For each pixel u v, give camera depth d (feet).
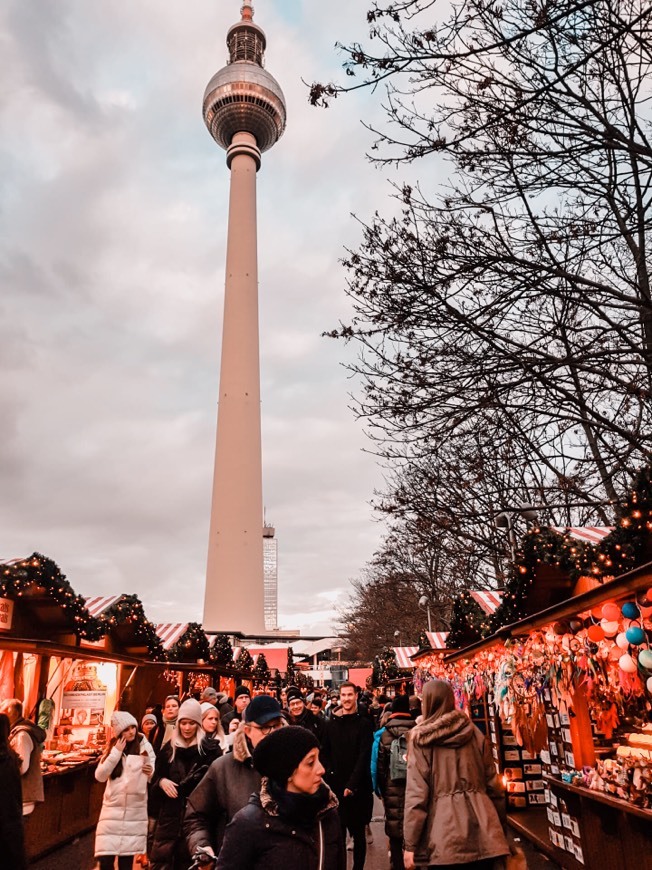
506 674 25.32
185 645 54.39
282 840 7.29
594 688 21.53
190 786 16.22
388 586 99.45
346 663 266.16
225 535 195.62
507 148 15.94
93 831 31.35
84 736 33.88
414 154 15.12
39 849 25.34
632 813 16.99
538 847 24.68
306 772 7.49
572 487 21.93
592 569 16.58
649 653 13.89
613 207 17.04
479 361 16.99
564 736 22.77
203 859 10.37
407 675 81.51
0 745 12.65
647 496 14.32
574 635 19.30
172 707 20.93
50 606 31.63
